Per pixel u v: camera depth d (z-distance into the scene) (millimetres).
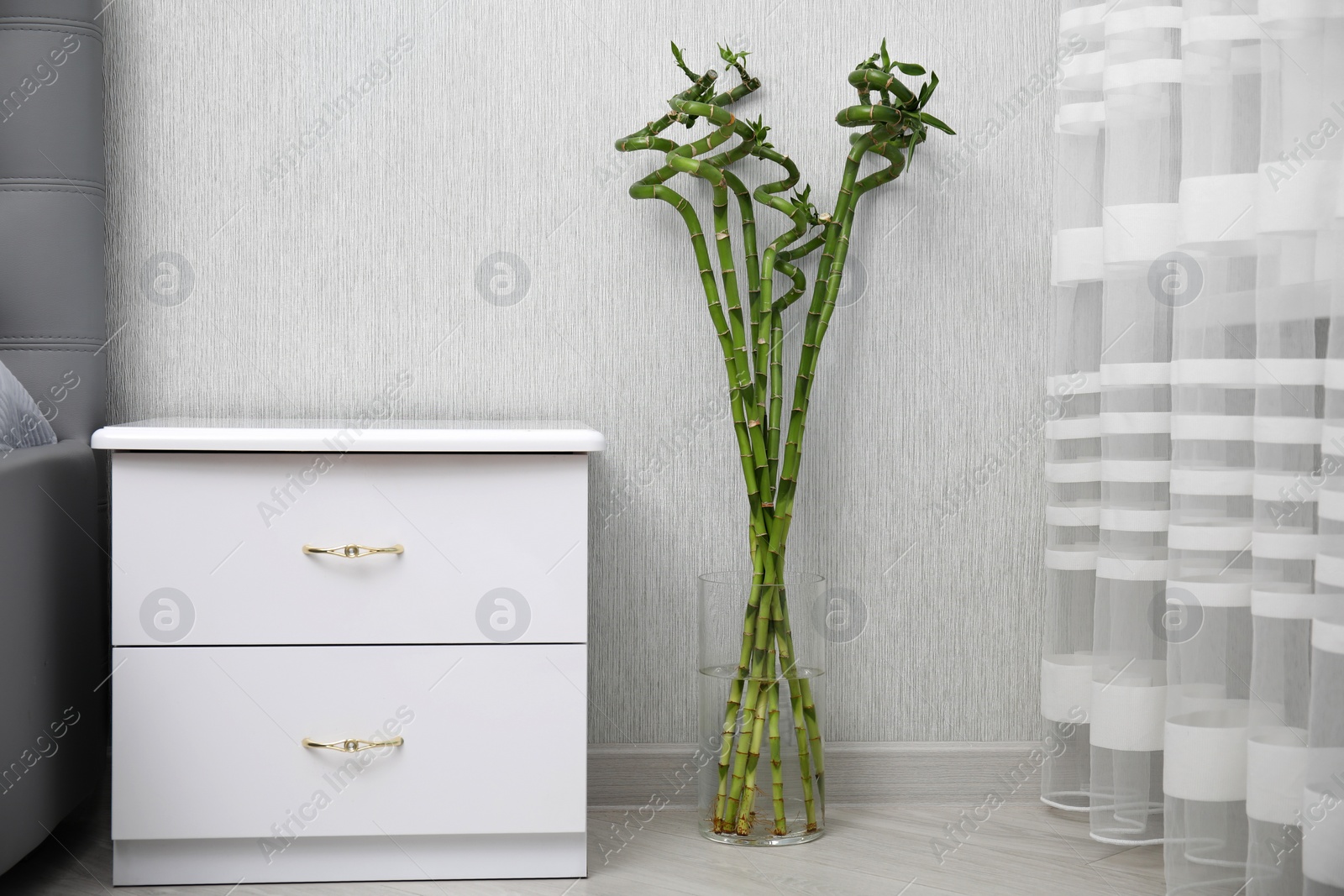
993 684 1736
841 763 1733
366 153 1674
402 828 1366
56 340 1571
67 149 1569
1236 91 1280
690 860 1484
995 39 1719
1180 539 1326
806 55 1705
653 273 1704
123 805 1334
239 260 1664
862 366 1727
